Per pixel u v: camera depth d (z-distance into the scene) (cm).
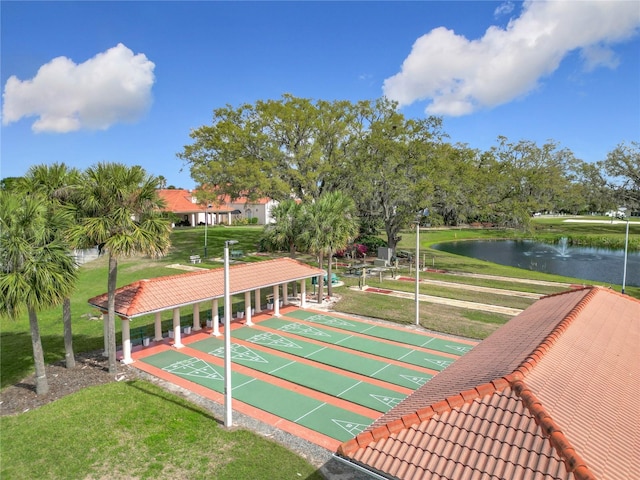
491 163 4500
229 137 4156
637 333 1326
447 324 2373
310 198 4144
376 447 761
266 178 3878
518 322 1446
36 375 1534
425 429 773
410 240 7131
